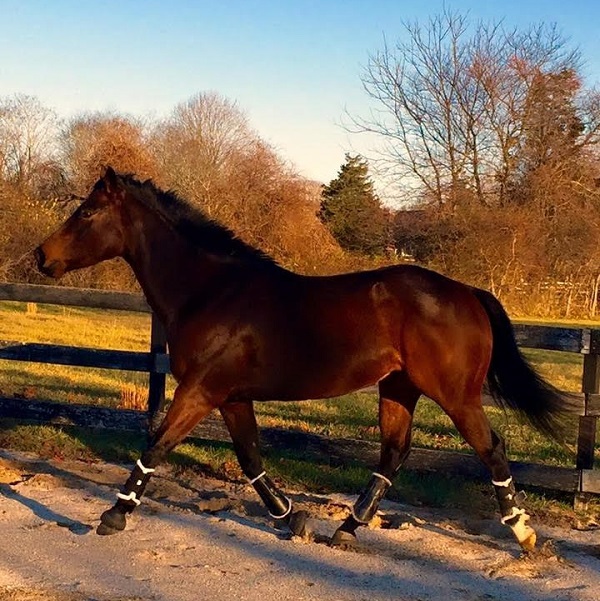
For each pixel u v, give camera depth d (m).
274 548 4.60
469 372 4.54
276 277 4.84
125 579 4.05
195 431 6.59
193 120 40.00
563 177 33.84
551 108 34.34
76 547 4.49
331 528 5.04
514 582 4.21
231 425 4.95
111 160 29.61
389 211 35.75
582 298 31.12
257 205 30.34
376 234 35.62
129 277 22.22
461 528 5.12
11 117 37.22
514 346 4.79
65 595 3.80
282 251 29.11
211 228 5.03
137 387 9.71
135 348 14.17
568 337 5.61
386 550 4.65
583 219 32.19
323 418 8.64
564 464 6.86
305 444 6.21
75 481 5.84
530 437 8.00
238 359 4.69
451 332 4.48
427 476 6.22
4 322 17.75
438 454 5.90
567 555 4.71
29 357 6.94
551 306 30.80
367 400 9.94
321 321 4.61
